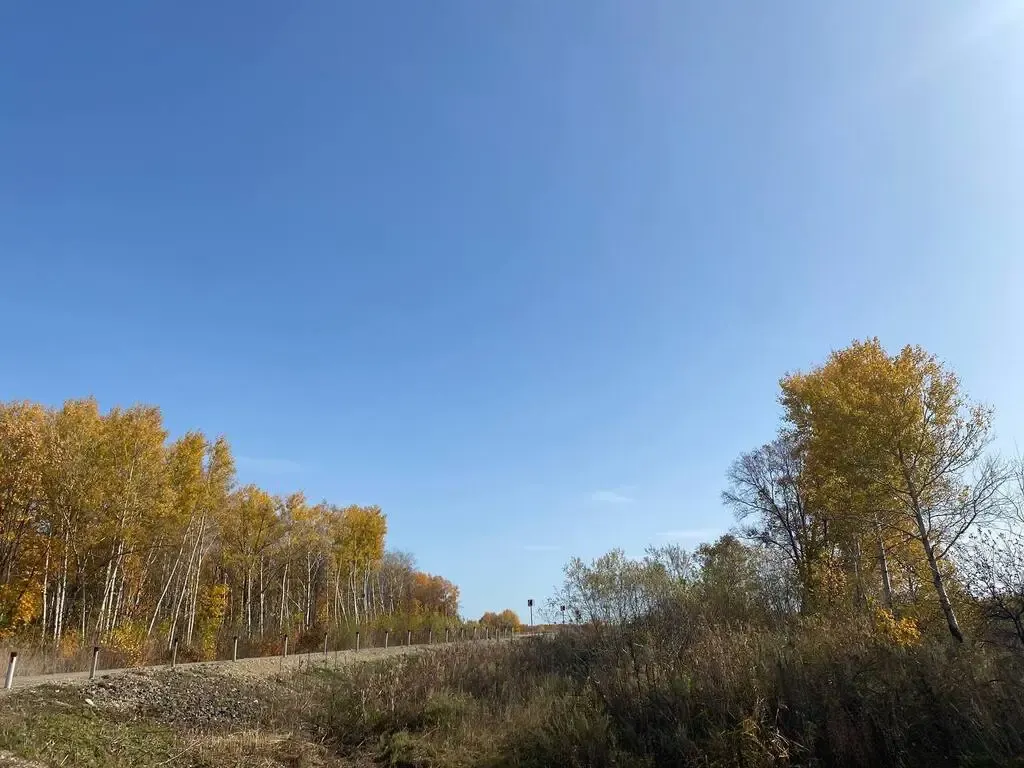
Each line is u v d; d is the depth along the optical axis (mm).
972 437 22625
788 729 11117
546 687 18594
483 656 22828
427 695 18250
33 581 32781
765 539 35938
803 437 32219
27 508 33250
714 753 11031
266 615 54906
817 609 21188
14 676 19609
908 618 15719
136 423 35062
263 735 15969
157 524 36969
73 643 29125
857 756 10352
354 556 57594
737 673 12906
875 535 25375
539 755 13320
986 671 11508
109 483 33719
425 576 92625
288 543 52594
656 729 12484
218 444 43312
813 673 12336
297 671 24469
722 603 21141
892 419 22547
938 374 23297
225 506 47469
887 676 11773
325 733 16984
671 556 24516
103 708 15461
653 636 17906
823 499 27547
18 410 33781
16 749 11078
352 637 38344
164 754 13164
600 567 24453
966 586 12781
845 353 27766
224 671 22500
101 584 38219
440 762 14375
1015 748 9578
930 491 22547
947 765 9930
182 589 42875
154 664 28781
